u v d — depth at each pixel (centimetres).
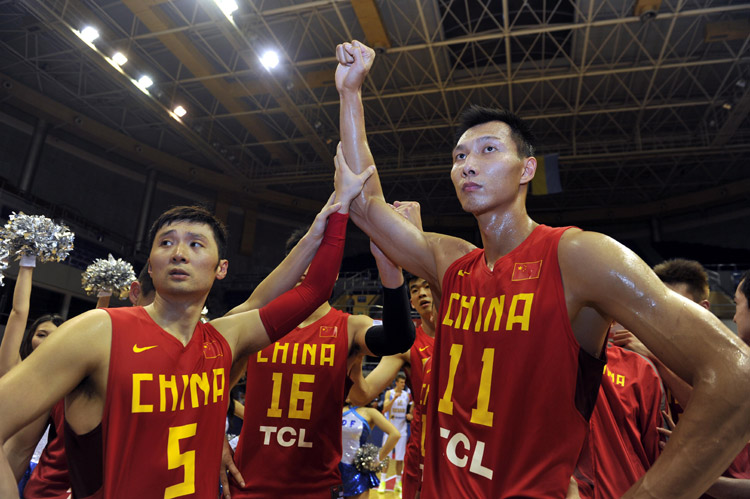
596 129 2061
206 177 2248
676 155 1944
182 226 164
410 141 2186
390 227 173
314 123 1978
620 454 191
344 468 350
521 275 127
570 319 120
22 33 1513
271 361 260
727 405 91
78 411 143
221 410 167
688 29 1409
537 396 116
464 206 143
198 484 154
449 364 135
